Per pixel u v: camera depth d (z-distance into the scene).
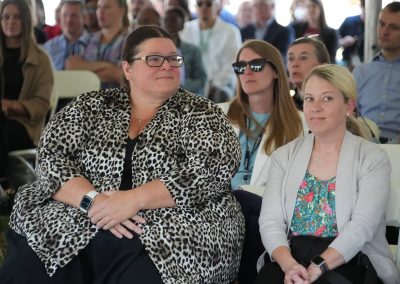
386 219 4.48
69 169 4.57
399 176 4.93
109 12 11.42
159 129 4.63
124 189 4.58
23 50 8.92
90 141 4.71
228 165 4.55
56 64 11.80
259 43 5.82
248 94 5.84
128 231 4.27
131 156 4.60
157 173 4.54
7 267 4.29
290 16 12.42
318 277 4.05
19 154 8.73
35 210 4.54
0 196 8.17
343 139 4.46
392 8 8.34
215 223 4.47
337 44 11.84
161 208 4.40
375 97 8.59
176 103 4.79
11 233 4.62
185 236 4.29
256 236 4.90
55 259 4.21
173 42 4.82
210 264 4.34
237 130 5.96
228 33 11.81
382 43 8.45
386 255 4.36
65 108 4.84
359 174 4.33
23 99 8.92
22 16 8.89
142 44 4.72
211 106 4.76
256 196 5.02
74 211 4.43
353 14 12.15
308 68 7.11
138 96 4.85
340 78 4.37
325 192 4.39
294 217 4.46
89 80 9.40
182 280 4.15
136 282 4.10
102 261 4.27
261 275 4.32
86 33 11.73
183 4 12.69
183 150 4.63
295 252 4.28
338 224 4.28
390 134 8.53
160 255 4.17
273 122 5.79
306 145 4.57
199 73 11.81
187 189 4.39
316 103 4.39
